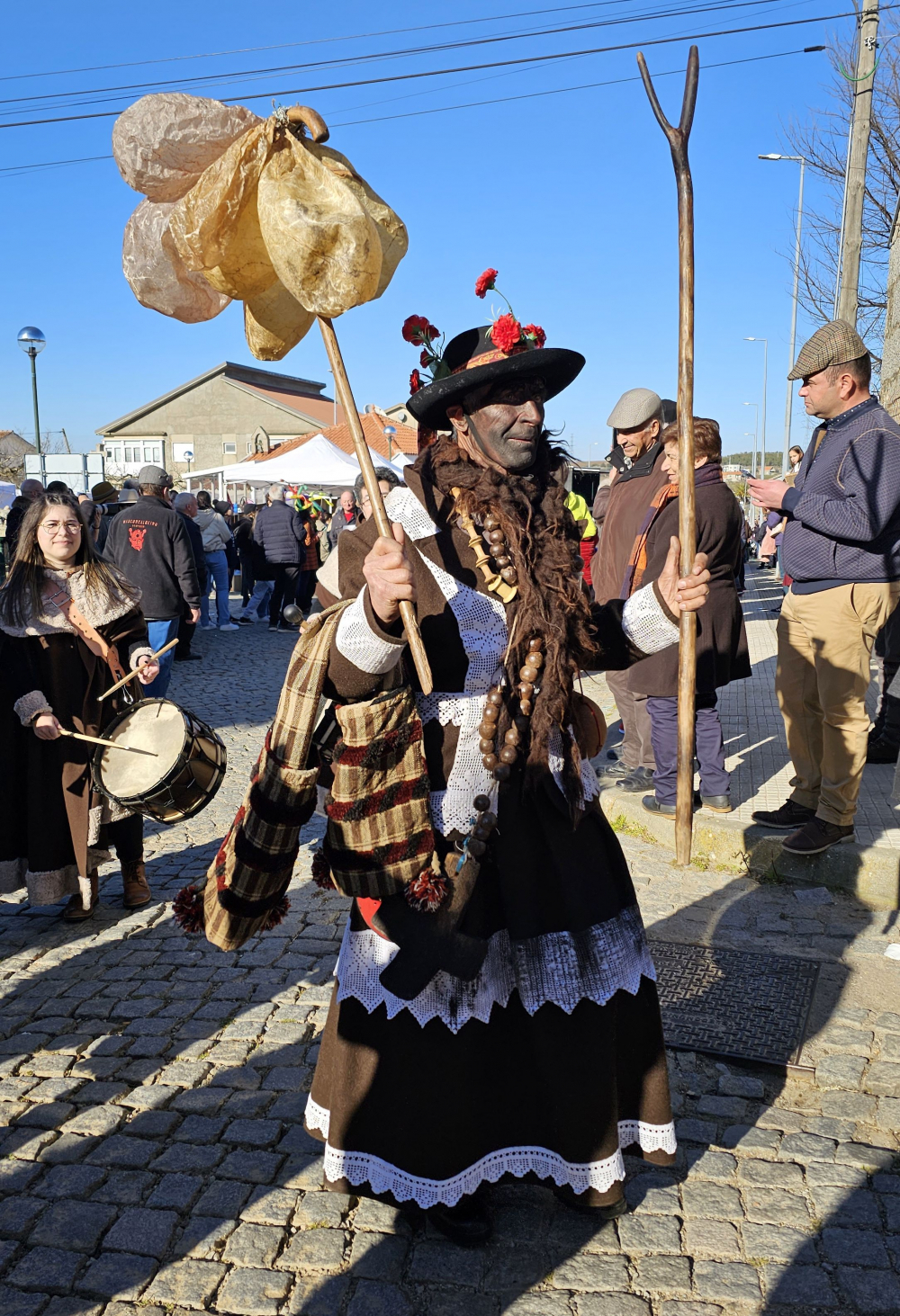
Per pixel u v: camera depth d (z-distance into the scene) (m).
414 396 2.27
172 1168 2.71
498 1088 2.24
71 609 4.11
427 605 2.09
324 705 2.20
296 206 1.81
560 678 2.14
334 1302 2.25
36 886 4.17
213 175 1.91
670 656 4.68
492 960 2.19
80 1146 2.81
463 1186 2.21
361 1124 2.24
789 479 9.63
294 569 14.90
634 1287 2.27
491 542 2.12
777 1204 2.52
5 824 4.17
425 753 2.13
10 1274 2.35
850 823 4.29
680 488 2.33
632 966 2.27
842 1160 2.67
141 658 4.16
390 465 16.45
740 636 4.89
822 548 4.02
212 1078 3.13
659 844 4.91
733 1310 2.20
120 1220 2.52
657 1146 2.36
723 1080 3.02
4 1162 2.75
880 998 3.46
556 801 2.18
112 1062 3.23
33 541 4.10
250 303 2.13
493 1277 2.30
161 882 4.82
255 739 7.81
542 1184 2.37
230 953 3.98
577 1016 2.20
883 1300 2.22
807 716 4.41
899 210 6.86
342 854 2.06
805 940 3.88
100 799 4.17
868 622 4.03
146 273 2.12
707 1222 2.46
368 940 2.26
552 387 2.38
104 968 3.90
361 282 1.83
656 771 4.95
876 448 3.79
